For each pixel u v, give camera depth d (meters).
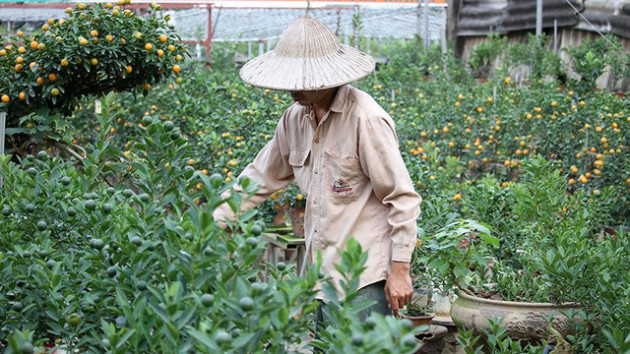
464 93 9.88
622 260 3.63
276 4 11.92
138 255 2.32
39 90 5.15
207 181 2.22
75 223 2.89
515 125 7.86
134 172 3.08
